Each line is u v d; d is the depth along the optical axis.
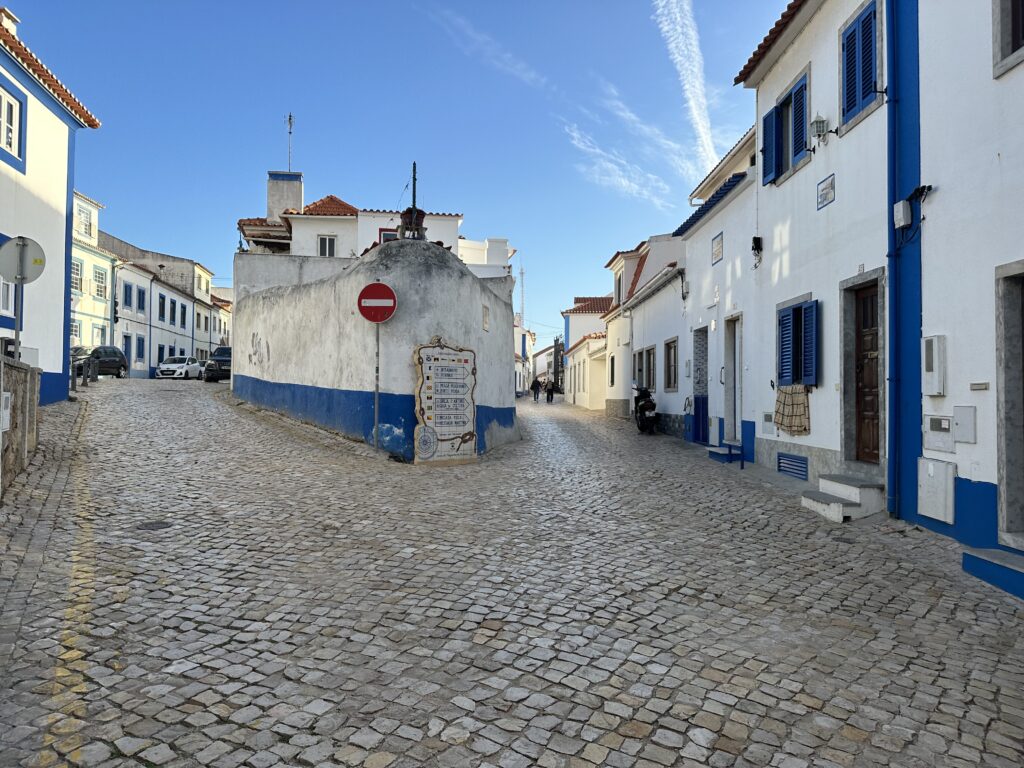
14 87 12.60
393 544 6.15
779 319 10.17
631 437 17.12
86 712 3.14
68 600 4.51
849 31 8.14
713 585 5.24
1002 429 5.56
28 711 3.12
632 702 3.39
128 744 2.88
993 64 5.70
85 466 8.88
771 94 10.72
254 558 5.61
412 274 11.13
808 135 9.34
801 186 9.57
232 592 4.82
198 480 8.55
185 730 3.01
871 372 8.05
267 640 4.03
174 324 43.44
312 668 3.68
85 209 33.16
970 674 3.75
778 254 10.40
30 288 13.52
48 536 5.83
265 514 7.06
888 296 7.12
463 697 3.40
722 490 9.19
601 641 4.14
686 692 3.51
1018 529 5.55
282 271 20.27
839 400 8.47
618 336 25.05
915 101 6.79
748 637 4.25
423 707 3.29
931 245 6.53
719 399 13.41
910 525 6.80
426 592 4.92
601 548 6.23
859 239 7.93
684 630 4.34
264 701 3.30
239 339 18.75
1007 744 3.07
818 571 5.61
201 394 19.20
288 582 5.06
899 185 7.07
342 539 6.26
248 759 2.81
